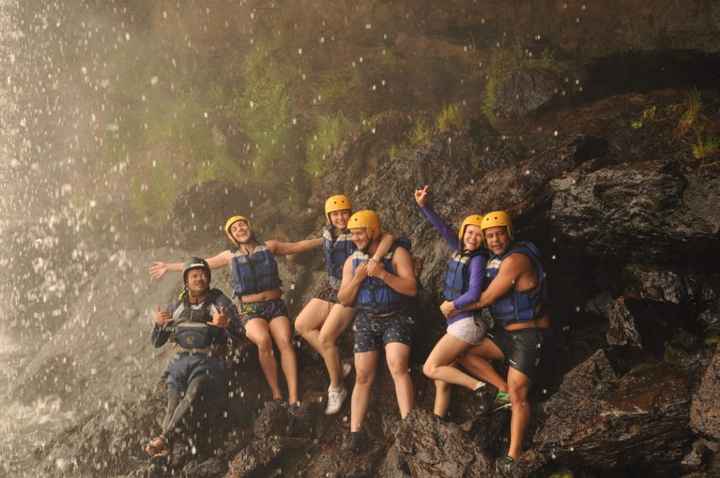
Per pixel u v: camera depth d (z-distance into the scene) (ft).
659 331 19.81
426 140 27.78
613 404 17.56
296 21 40.27
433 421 18.62
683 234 19.58
